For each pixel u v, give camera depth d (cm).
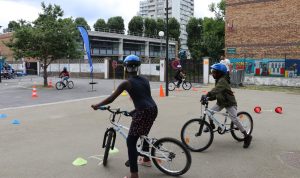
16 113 1157
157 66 3070
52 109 1247
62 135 800
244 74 2533
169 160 507
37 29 2330
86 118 1034
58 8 2419
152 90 2022
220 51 4447
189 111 1164
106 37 5947
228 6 3064
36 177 517
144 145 525
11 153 647
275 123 945
